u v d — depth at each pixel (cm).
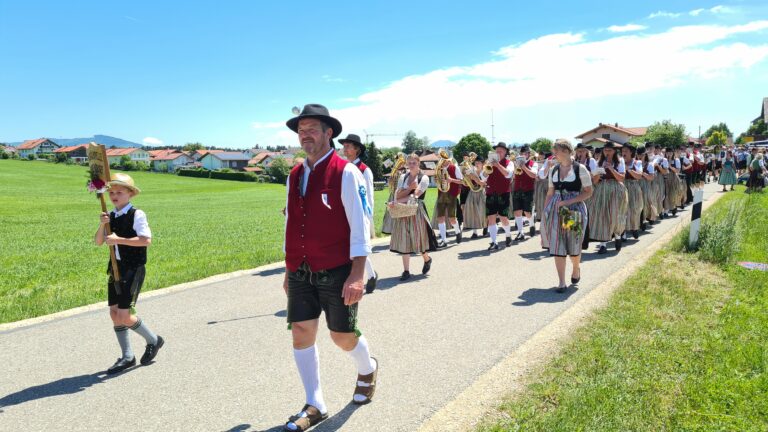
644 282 627
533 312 558
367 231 326
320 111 324
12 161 9281
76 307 633
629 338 444
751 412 326
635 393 348
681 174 1479
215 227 1608
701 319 491
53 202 3438
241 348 479
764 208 1279
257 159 14775
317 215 321
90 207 3044
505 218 1000
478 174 1056
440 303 607
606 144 874
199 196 4306
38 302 648
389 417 342
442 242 1022
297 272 330
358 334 345
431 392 376
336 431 326
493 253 938
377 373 403
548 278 721
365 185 331
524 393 361
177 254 1032
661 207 1281
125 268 426
